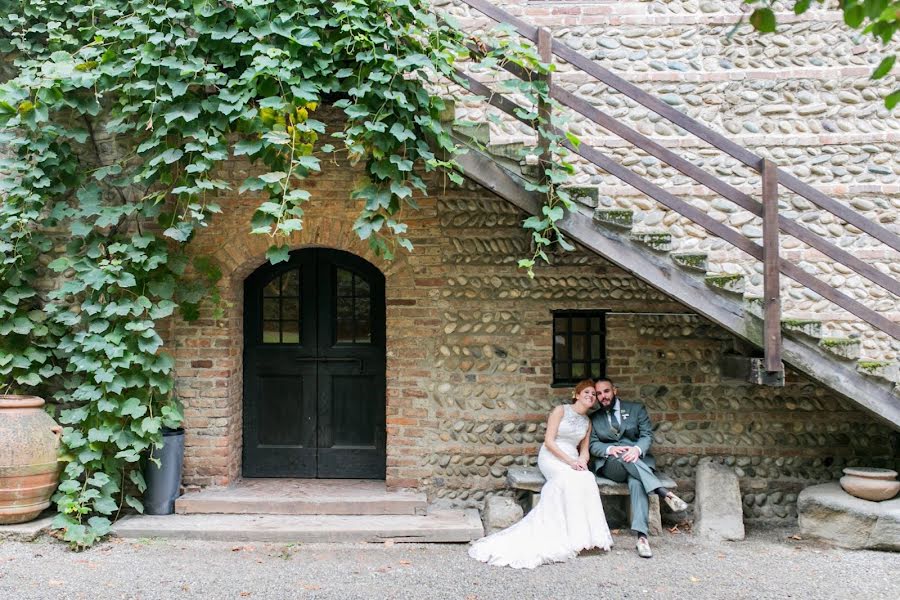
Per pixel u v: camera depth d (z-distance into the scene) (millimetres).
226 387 5520
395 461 5512
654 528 5125
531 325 5562
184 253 5457
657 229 5578
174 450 5238
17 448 4699
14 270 5246
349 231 5504
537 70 4469
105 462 5000
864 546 4773
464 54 4453
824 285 4387
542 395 5559
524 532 4680
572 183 5605
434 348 5531
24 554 4477
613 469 4973
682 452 5551
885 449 5531
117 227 5355
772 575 4305
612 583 4168
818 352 4477
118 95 5340
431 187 5523
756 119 5578
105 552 4570
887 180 5508
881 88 5535
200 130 4691
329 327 5965
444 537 4898
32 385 5234
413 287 5520
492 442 5535
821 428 5555
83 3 5258
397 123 4379
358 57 4324
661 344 5598
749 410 5574
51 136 5141
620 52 5621
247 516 5176
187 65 4637
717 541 4977
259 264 5742
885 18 2461
